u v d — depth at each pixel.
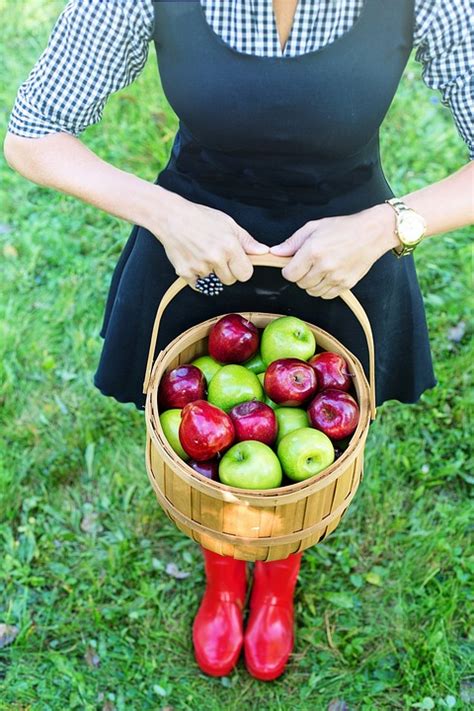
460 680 2.11
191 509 1.45
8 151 1.53
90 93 1.47
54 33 1.44
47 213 3.31
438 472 2.54
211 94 1.43
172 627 2.23
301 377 1.52
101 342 2.89
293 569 2.05
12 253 3.16
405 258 1.73
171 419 1.53
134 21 1.41
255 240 1.53
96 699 2.08
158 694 2.10
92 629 2.21
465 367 2.78
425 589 2.29
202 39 1.40
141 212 1.47
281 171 1.52
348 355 1.60
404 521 2.42
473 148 1.47
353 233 1.43
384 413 2.67
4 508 2.44
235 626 2.12
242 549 1.47
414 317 1.82
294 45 1.38
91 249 3.21
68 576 2.32
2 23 4.12
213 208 1.60
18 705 2.06
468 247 3.10
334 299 1.69
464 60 1.40
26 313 2.97
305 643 2.19
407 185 3.38
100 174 1.49
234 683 2.12
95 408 2.69
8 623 2.21
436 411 2.67
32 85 1.48
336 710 2.06
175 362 1.65
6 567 2.31
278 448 1.47
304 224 1.58
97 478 2.55
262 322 1.69
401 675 2.12
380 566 2.35
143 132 3.53
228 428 1.44
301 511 1.41
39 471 2.54
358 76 1.40
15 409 2.69
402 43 1.41
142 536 2.43
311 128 1.44
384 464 2.55
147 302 1.75
